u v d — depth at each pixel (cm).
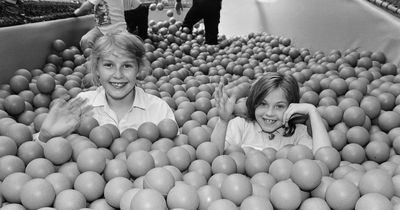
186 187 138
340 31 473
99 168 163
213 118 246
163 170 146
